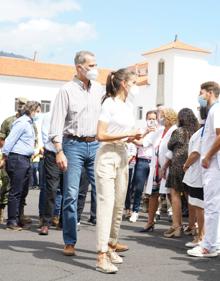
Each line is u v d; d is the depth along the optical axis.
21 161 7.86
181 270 5.59
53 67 43.22
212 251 6.28
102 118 5.41
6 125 8.97
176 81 41.91
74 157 5.89
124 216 9.93
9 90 40.81
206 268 5.71
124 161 5.62
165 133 7.96
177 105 42.00
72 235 6.05
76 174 5.92
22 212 8.30
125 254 6.36
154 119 8.16
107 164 5.48
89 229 8.23
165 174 7.74
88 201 12.77
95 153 6.05
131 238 7.50
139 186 9.16
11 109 40.84
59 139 5.84
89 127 5.96
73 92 5.95
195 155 6.59
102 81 40.09
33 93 41.59
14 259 5.85
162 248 6.78
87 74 5.91
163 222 9.31
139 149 9.12
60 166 5.84
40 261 5.77
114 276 5.23
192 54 42.34
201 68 42.47
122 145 5.61
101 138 5.37
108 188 5.45
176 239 7.47
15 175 7.85
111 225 5.77
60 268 5.47
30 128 8.00
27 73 41.34
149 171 8.44
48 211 7.59
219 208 6.22
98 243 5.43
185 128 7.39
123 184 5.66
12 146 7.81
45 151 7.74
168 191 7.79
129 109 5.62
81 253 6.23
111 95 5.62
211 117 6.15
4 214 9.73
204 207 6.37
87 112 5.96
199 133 6.60
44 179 7.93
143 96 43.97
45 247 6.58
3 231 7.82
